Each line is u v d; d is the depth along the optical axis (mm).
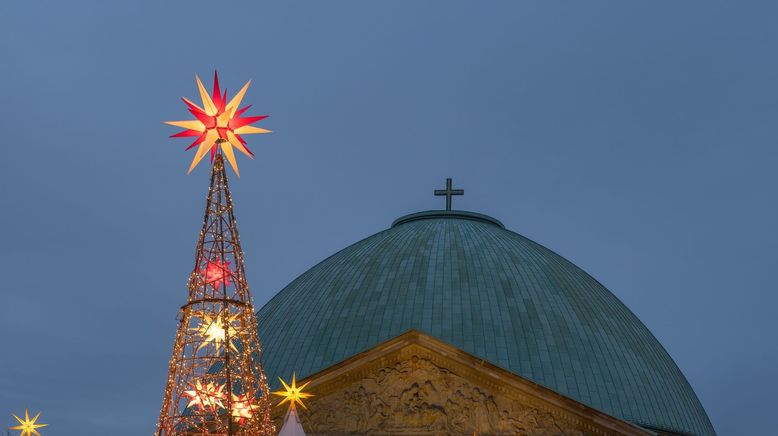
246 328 42656
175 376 43562
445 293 64062
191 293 41375
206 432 44844
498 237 70750
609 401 61156
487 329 62156
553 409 54688
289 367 62594
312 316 65562
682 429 64750
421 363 55906
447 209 75250
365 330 62906
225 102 38594
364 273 67188
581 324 64562
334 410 55688
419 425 55062
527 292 65062
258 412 44969
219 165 41688
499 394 55188
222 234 41656
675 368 70812
